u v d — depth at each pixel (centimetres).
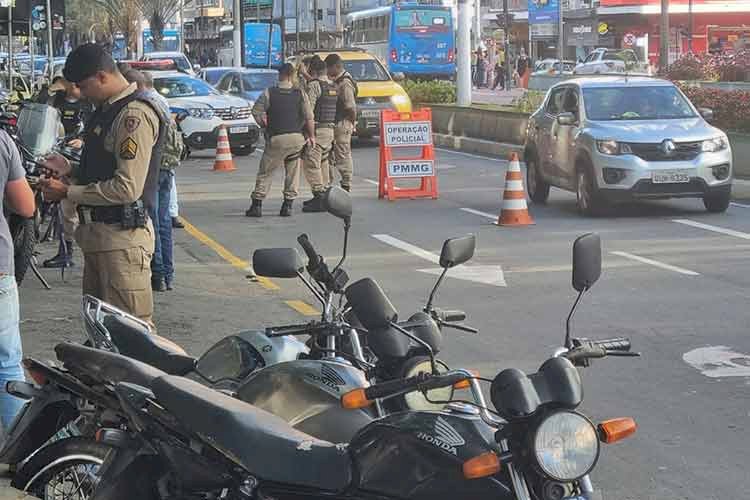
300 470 536
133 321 802
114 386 639
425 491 501
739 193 2572
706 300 1455
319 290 806
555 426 470
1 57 6438
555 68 7856
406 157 2581
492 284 1579
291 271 697
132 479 593
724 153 2214
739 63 4341
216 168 3253
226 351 721
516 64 8756
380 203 2497
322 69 2430
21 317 1366
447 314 719
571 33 9012
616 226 2105
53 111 1319
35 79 5200
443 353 1212
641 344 1243
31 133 1290
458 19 4331
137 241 920
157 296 1514
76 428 719
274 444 544
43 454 688
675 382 1100
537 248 1867
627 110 2312
